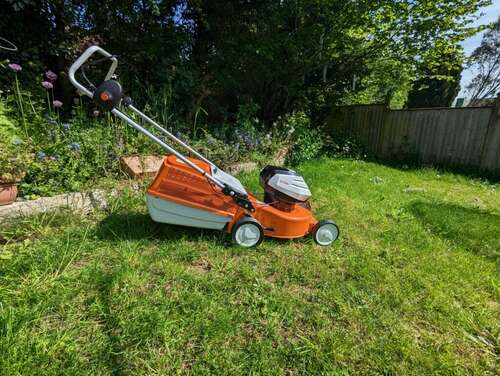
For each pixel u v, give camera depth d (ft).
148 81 16.60
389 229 10.47
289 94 23.09
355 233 10.04
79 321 5.29
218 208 8.00
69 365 4.49
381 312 6.28
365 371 4.95
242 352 5.05
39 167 8.80
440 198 15.20
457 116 23.31
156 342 5.07
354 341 5.51
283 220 8.50
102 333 5.11
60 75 15.05
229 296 6.31
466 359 5.37
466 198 15.69
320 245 9.03
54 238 7.54
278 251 8.38
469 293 7.20
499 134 21.42
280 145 18.24
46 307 5.40
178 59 16.78
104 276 6.35
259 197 11.01
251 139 16.55
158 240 8.10
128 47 15.46
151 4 13.84
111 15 14.40
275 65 20.76
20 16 12.67
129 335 5.08
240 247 8.16
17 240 7.45
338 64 23.86
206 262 7.50
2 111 9.77
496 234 10.68
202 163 8.46
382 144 27.91
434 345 5.57
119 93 6.42
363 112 28.81
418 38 21.53
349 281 7.29
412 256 8.74
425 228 10.99
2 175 7.49
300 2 18.57
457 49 22.03
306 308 6.22
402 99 44.83
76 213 8.79
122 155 11.40
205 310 5.79
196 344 5.13
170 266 6.98
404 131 26.37
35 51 13.02
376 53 22.81
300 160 20.30
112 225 8.43
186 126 16.07
